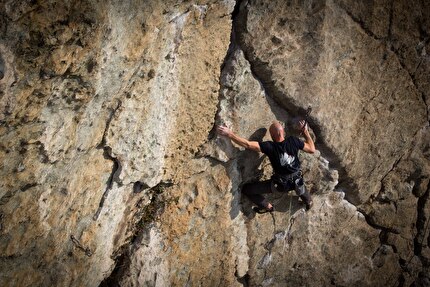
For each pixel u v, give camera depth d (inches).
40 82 144.7
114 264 226.2
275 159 233.6
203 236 248.7
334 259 317.4
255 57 226.2
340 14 240.1
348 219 309.7
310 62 241.1
